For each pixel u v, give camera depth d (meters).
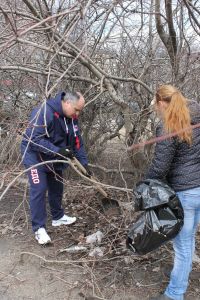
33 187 4.12
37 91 5.15
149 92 4.70
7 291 3.57
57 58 4.55
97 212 4.54
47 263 3.94
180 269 3.10
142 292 3.53
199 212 3.07
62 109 3.99
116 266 3.81
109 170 5.37
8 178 4.18
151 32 4.80
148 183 3.04
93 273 3.75
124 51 4.94
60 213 4.62
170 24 4.39
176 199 2.96
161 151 2.90
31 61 4.64
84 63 4.36
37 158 4.06
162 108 2.92
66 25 3.73
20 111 5.27
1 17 3.91
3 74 5.30
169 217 2.95
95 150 5.80
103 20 4.05
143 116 4.92
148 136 5.02
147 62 4.87
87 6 2.76
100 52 4.93
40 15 3.84
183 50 4.65
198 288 3.54
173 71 4.67
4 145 4.86
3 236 4.46
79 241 4.32
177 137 2.85
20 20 3.66
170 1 4.18
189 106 2.98
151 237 2.99
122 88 5.02
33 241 4.35
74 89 5.27
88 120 5.70
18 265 3.93
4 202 5.29
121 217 4.44
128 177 5.55
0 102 5.46
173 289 3.15
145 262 3.90
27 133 3.93
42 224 4.24
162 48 5.01
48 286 3.63
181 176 2.96
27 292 3.56
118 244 4.16
